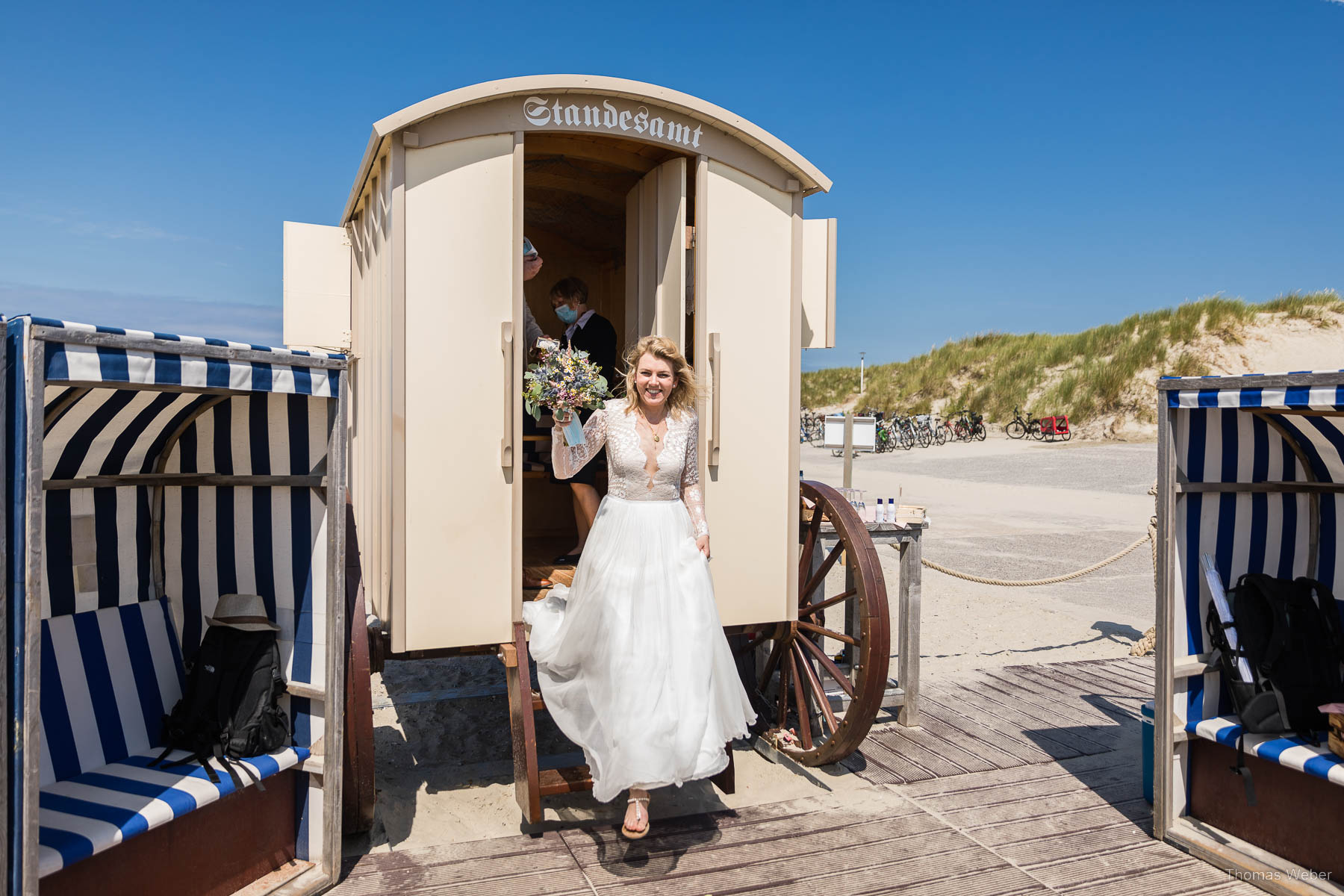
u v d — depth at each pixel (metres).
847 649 5.36
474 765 4.26
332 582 3.03
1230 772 3.42
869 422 6.45
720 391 3.96
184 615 3.37
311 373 2.90
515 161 3.61
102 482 3.11
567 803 3.79
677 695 3.16
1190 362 23.91
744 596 4.05
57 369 2.14
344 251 4.82
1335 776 2.91
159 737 3.13
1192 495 3.57
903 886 3.08
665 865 3.21
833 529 4.77
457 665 6.09
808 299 4.44
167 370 2.40
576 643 3.37
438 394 3.52
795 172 4.05
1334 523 3.78
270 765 2.95
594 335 4.82
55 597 2.97
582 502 4.78
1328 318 23.66
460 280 3.54
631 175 4.55
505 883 3.07
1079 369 26.78
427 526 3.51
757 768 4.21
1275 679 3.38
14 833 2.18
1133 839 3.47
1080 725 4.81
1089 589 8.52
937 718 4.92
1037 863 3.26
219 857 2.87
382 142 3.50
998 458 21.83
